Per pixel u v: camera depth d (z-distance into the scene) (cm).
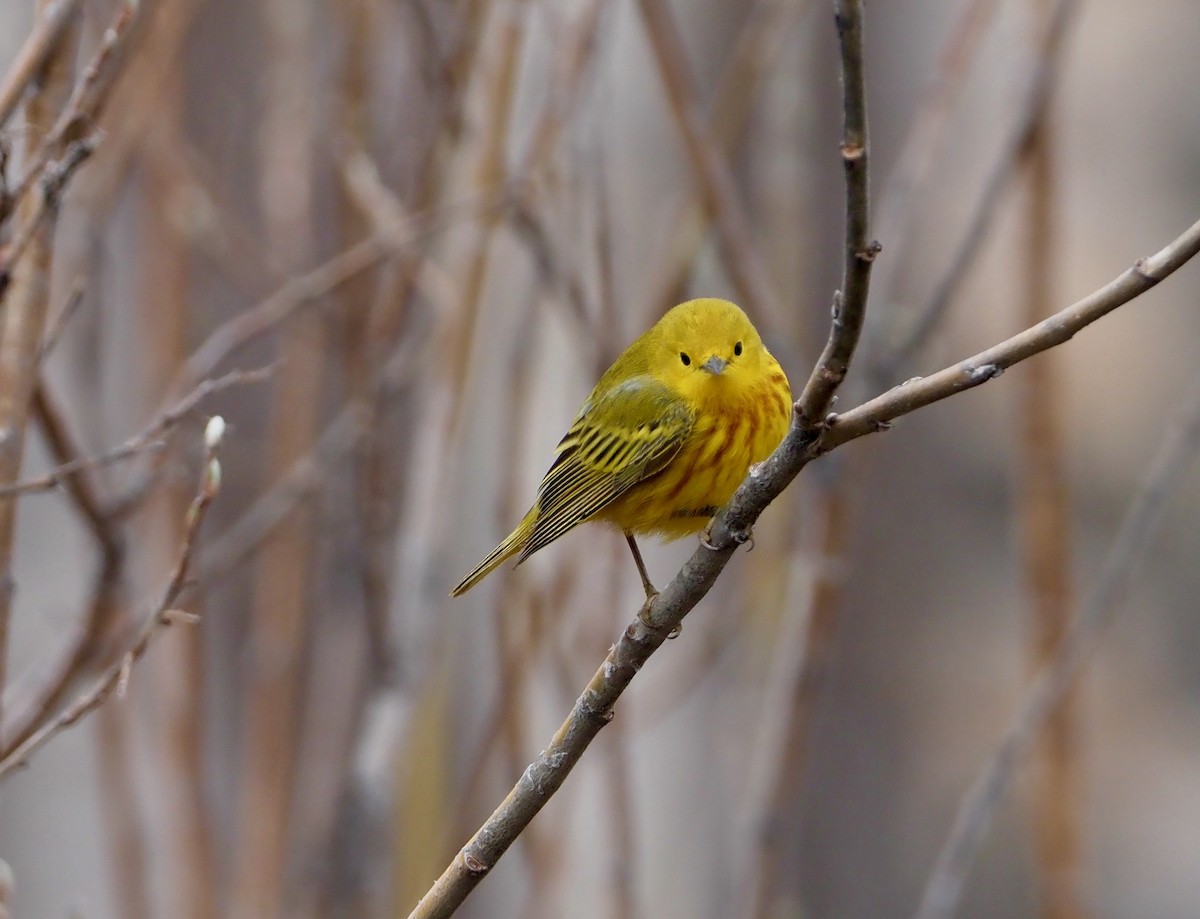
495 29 1137
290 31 1194
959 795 1630
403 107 1217
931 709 1655
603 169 1059
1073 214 1623
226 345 1058
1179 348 1627
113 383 1251
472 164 1114
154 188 1157
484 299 1185
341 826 1108
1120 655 1658
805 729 995
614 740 1045
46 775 1617
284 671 1103
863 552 1680
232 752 1466
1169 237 1606
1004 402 1645
